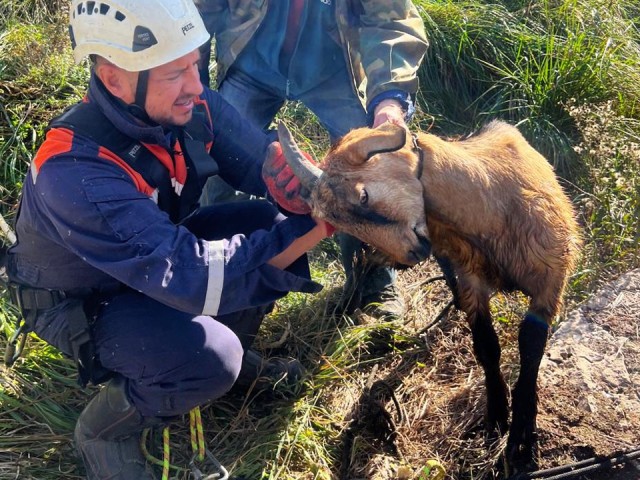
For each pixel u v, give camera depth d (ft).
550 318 4.82
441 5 8.50
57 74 7.55
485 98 8.25
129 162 4.06
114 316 4.28
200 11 5.82
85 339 4.25
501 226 4.66
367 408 5.12
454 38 8.32
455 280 5.26
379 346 5.80
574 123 7.79
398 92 5.25
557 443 4.86
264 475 4.69
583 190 7.17
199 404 4.42
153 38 3.89
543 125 7.70
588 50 8.11
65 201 3.85
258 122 6.23
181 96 4.13
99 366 4.35
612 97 7.89
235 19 5.76
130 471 4.52
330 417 5.16
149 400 4.31
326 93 5.97
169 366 4.19
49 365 5.27
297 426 5.03
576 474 4.62
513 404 4.80
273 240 3.97
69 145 3.95
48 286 4.34
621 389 5.17
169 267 3.83
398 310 6.03
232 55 5.85
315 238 4.09
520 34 8.29
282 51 5.78
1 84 7.29
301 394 5.31
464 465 4.94
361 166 4.08
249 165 4.87
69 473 4.66
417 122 7.93
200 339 4.24
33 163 4.06
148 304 4.28
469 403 5.31
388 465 4.86
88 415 4.49
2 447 4.77
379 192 4.09
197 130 4.50
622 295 5.86
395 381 5.53
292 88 5.95
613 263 6.32
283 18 5.64
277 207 4.94
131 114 4.07
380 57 5.30
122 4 3.87
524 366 4.75
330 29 5.61
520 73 8.05
